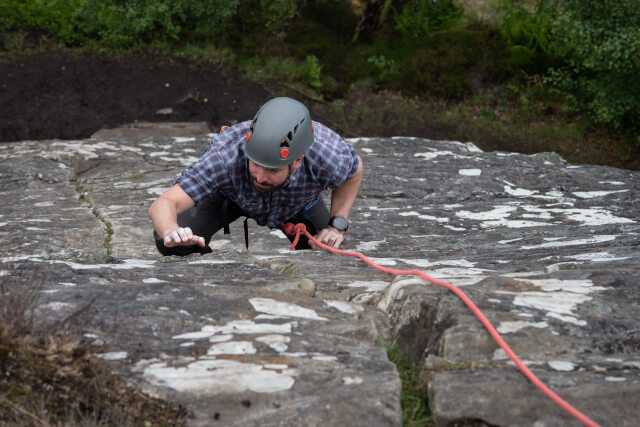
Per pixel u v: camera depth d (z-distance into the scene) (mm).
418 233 6477
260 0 19938
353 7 21547
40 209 7051
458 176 8945
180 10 18359
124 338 2305
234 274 3371
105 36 18125
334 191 4125
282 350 2297
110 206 7195
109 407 1959
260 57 19219
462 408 2021
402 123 18000
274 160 3281
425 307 2639
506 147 17562
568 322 2500
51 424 1902
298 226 4121
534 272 3508
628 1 14945
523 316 2516
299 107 3381
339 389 2049
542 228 6340
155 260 4215
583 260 3957
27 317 2256
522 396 2037
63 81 16969
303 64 19031
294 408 1969
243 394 2014
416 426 2043
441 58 19609
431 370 2240
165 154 9812
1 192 7934
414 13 21281
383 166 9336
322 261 4207
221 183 3605
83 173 8977
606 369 2217
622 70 15930
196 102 17266
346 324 2553
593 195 8250
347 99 18734
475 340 2352
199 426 1907
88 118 16422
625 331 2461
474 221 6891
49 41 17953
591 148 17672
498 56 19719
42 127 16031
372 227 6617
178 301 2646
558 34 16703
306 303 2795
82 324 2252
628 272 3105
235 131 3549
